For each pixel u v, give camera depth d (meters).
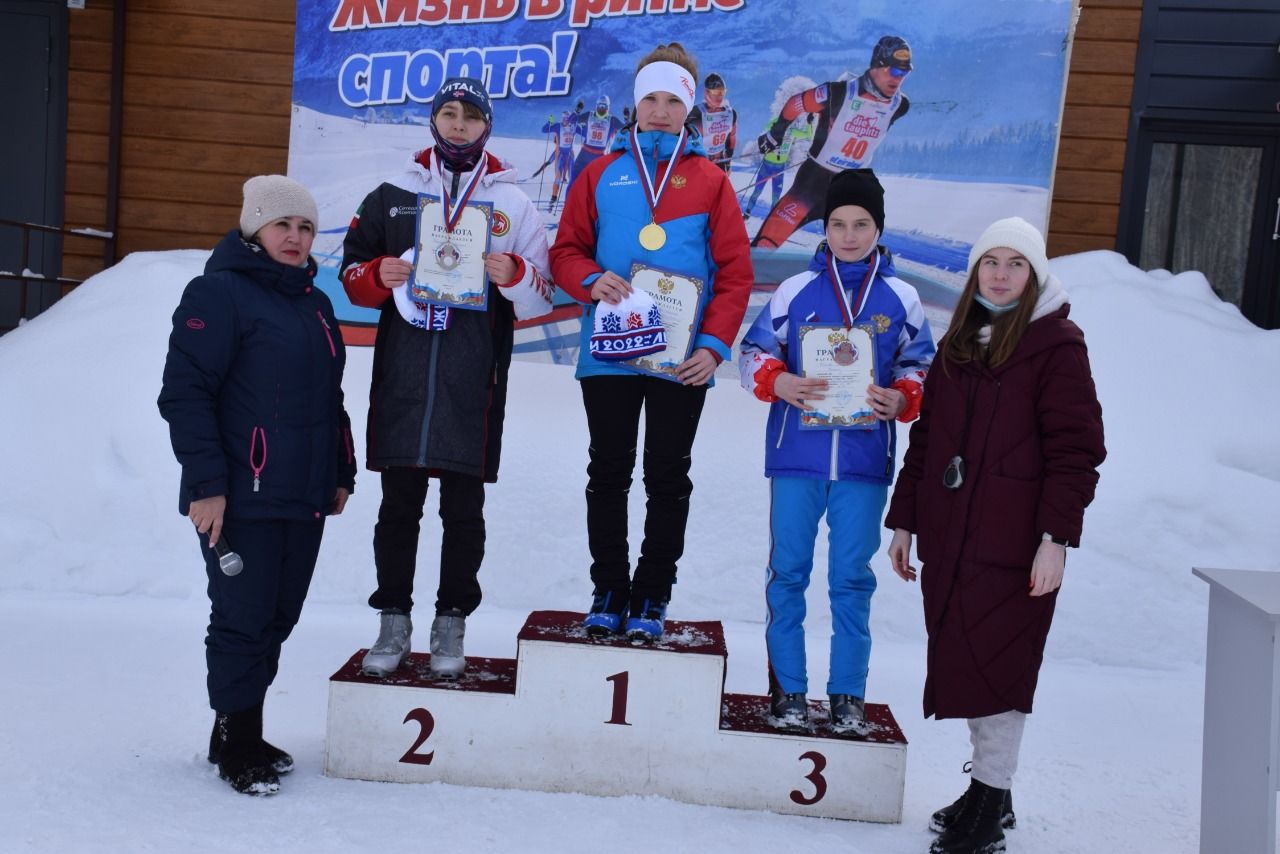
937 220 5.96
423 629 4.30
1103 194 6.59
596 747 2.88
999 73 5.86
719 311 2.98
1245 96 6.47
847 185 2.95
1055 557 2.52
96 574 4.66
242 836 2.47
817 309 3.00
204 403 2.71
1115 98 6.55
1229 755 2.45
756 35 5.98
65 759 2.87
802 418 2.90
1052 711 3.82
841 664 2.96
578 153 6.17
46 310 6.82
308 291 2.96
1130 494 4.82
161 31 6.99
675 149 3.04
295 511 2.82
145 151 7.08
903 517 2.83
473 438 2.96
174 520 4.82
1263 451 4.99
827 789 2.84
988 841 2.60
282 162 7.03
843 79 5.95
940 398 2.72
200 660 3.83
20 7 7.07
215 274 2.81
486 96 3.02
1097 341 5.62
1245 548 4.68
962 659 2.58
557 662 2.86
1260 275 6.71
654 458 2.99
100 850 2.36
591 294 2.94
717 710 2.85
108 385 5.33
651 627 2.94
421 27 6.17
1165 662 4.41
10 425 5.14
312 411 2.86
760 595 4.70
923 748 3.45
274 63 6.97
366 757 2.91
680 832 2.66
